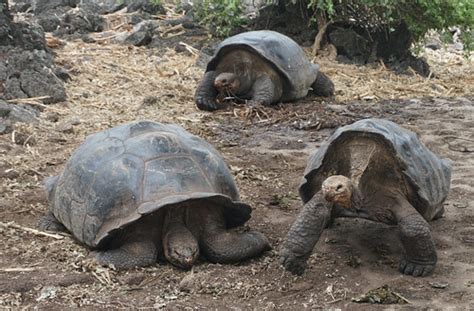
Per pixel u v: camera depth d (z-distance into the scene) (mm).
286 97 9680
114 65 10758
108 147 4945
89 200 4746
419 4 11930
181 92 9914
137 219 4488
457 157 7508
